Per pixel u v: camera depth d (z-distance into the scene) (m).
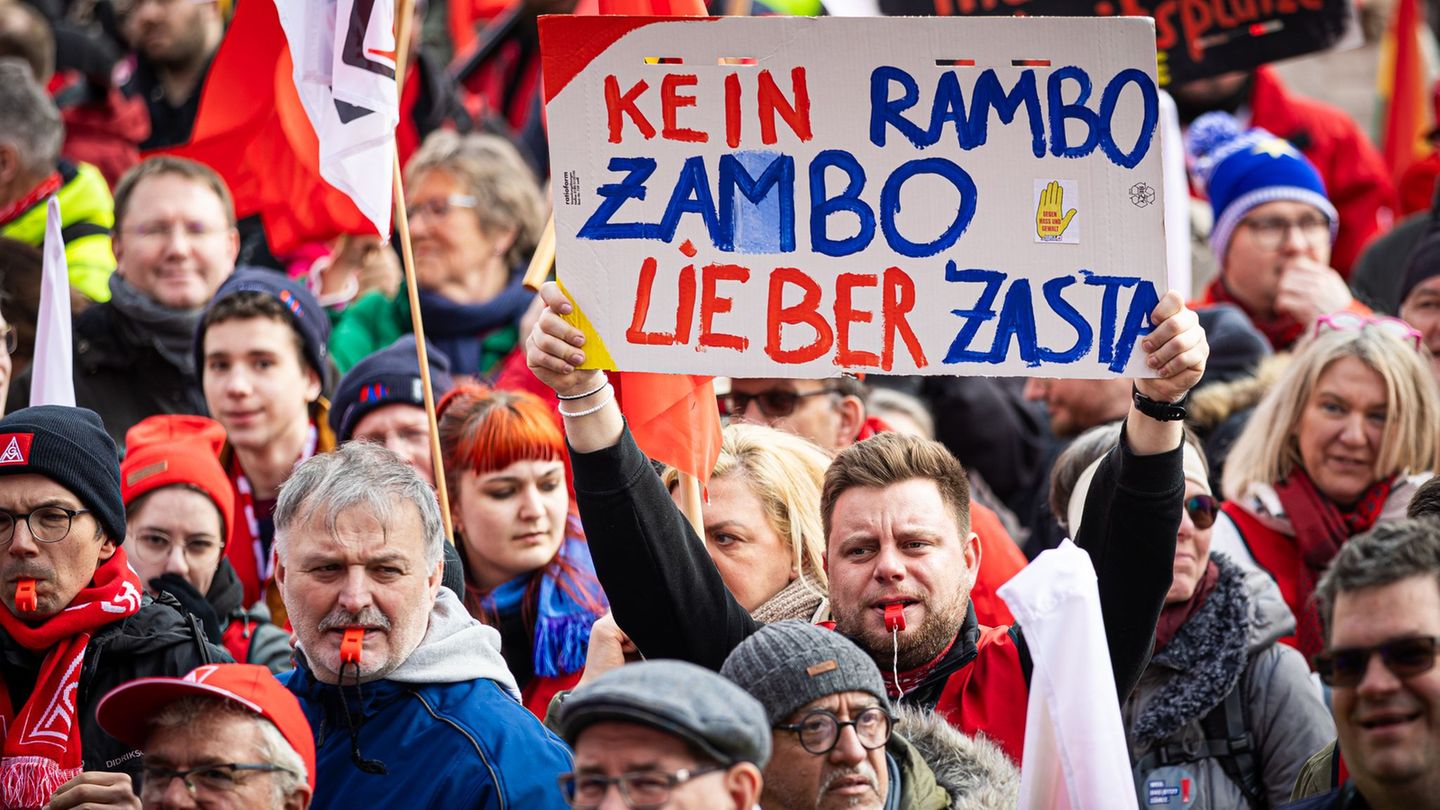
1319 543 17.89
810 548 15.71
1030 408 24.84
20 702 14.24
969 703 13.87
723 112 13.23
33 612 14.09
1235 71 23.56
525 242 23.88
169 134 27.81
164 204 20.84
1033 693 11.82
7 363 17.50
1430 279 20.83
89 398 20.50
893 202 13.21
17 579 14.03
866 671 11.62
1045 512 20.77
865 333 13.16
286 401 19.44
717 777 10.31
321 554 12.91
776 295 13.16
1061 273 13.12
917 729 12.63
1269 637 15.45
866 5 23.70
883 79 13.23
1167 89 23.83
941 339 13.12
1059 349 13.07
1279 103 31.00
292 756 11.84
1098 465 13.46
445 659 13.26
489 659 13.58
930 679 13.91
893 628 13.41
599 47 13.20
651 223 13.19
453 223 23.27
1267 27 23.42
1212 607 15.44
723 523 15.62
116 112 27.95
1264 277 24.31
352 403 19.16
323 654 12.95
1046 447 24.00
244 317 19.41
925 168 13.20
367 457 13.38
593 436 13.02
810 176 13.23
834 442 19.53
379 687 13.09
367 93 15.77
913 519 13.55
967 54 13.20
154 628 14.45
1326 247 24.41
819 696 11.41
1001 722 13.75
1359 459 17.98
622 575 13.07
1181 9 23.67
